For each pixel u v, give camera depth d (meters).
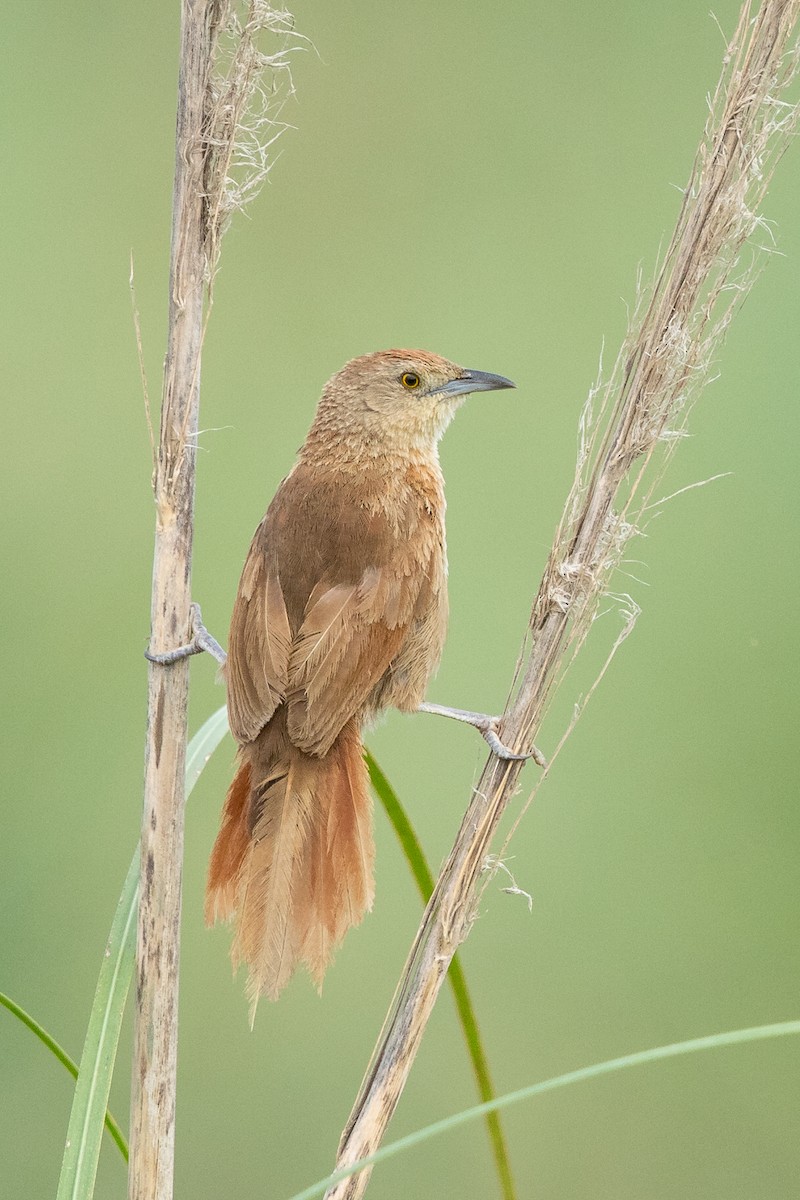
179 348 5.04
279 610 5.11
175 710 5.04
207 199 5.04
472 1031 5.04
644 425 5.04
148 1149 5.04
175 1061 5.04
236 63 5.03
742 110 5.03
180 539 5.04
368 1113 5.03
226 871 5.09
